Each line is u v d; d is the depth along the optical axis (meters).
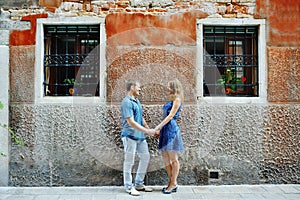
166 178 4.50
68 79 4.67
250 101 4.52
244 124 4.50
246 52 4.65
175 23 4.56
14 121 4.52
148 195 4.11
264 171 4.50
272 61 4.55
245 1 4.58
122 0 4.59
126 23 4.56
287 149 4.51
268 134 4.50
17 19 4.57
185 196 4.06
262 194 4.13
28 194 4.17
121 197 4.03
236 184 4.50
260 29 4.57
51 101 4.52
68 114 4.50
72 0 4.59
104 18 4.57
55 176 4.50
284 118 4.52
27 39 4.55
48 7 4.57
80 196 4.08
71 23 4.58
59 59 4.66
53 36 4.67
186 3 4.58
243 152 4.50
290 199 3.95
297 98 4.54
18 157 4.52
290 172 4.51
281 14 4.58
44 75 4.63
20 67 4.55
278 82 4.55
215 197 4.02
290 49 4.57
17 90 4.54
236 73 4.66
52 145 4.50
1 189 4.38
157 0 4.58
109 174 4.51
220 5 4.58
